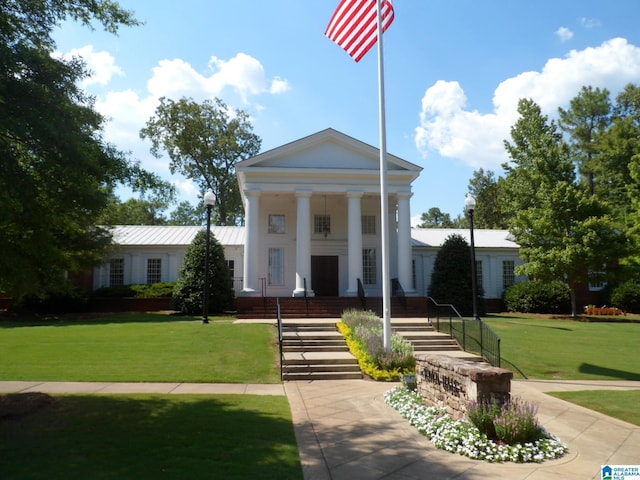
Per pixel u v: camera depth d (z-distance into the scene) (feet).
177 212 219.61
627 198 125.80
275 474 18.02
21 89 23.98
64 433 22.88
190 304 81.10
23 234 26.45
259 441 22.11
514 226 96.12
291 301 75.87
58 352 47.21
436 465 19.93
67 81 26.55
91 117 27.27
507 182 118.01
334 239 94.73
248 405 30.17
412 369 41.29
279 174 83.61
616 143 128.26
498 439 22.33
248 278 80.28
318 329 58.29
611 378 42.34
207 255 65.62
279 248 93.66
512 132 116.98
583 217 87.71
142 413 27.27
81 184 26.00
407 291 82.94
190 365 42.83
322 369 42.16
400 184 85.87
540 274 88.74
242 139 169.17
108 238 85.51
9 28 24.53
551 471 19.42
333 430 24.84
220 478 17.28
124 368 41.47
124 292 96.27
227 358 45.42
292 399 32.58
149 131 158.71
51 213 26.86
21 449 20.35
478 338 51.75
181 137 159.53
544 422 27.45
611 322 82.17
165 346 49.67
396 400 30.91
